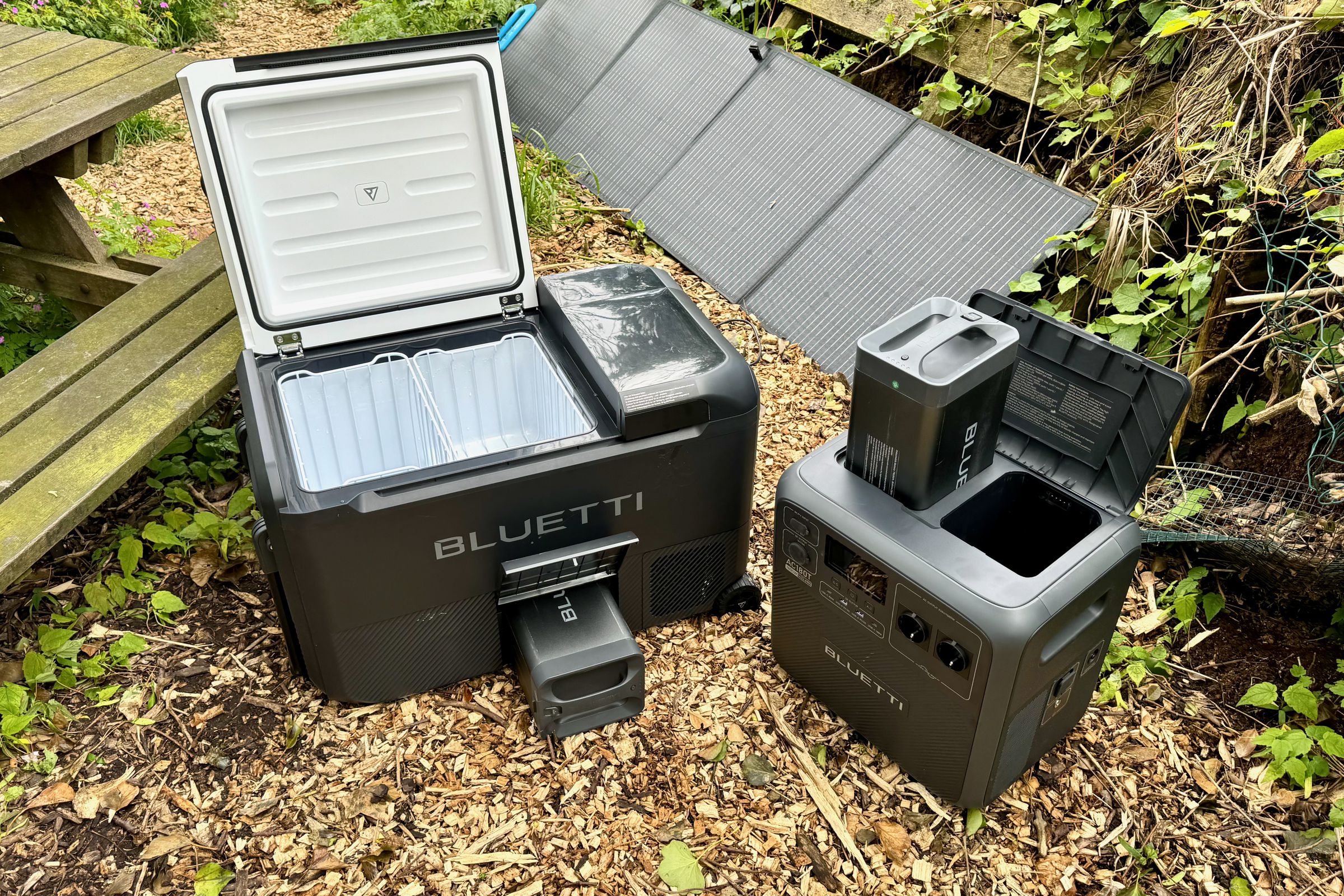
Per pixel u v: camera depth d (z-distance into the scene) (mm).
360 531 2137
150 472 3158
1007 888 2205
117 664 2605
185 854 2205
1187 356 3090
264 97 2248
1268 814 2344
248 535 2965
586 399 2426
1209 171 3119
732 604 2826
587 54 5402
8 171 2887
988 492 2285
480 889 2170
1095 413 2178
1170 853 2273
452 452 2543
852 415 2174
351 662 2387
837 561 2248
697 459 2418
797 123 4344
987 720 2061
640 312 2605
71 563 2861
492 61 2438
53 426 2609
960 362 2031
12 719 2381
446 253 2645
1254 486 2824
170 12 6480
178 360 2936
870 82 4801
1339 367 2508
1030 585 1950
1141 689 2625
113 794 2305
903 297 3715
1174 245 3301
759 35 5082
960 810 2361
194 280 3291
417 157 2484
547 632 2395
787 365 3801
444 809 2322
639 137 4891
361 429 2672
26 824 2236
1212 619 2783
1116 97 3617
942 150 3875
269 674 2607
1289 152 2746
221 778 2359
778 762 2463
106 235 4012
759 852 2266
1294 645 2674
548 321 2721
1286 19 2908
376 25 6445
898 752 2381
